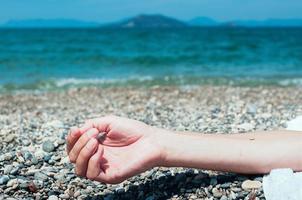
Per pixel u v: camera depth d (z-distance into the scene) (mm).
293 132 850
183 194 860
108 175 771
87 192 912
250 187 832
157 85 3965
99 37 12375
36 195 894
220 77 4660
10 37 12031
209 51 8094
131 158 779
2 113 2393
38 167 1053
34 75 4895
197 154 798
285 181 763
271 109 2094
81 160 760
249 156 805
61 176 981
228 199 827
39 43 9484
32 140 1313
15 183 932
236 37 13781
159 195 866
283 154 801
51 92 3559
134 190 899
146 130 800
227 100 2744
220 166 808
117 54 7391
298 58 7055
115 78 4594
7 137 1310
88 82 4258
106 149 798
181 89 3531
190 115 1912
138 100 2871
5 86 4008
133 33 16406
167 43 10180
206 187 869
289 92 3250
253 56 7352
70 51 7836
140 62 6383
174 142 797
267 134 847
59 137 1333
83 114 2158
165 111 2141
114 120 797
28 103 2891
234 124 1572
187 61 6594
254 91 3332
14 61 6312
